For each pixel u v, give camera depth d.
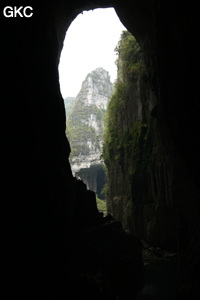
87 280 15.95
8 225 8.95
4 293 8.21
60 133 16.64
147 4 21.34
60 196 14.64
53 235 12.77
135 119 40.06
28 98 11.88
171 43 16.47
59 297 11.86
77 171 94.00
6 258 8.59
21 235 9.69
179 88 15.95
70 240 16.52
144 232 35.16
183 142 16.89
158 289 20.14
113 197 49.56
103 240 22.11
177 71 15.87
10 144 9.65
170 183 27.02
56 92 16.64
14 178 9.68
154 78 22.08
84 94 111.44
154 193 32.62
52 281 11.80
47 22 15.85
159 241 31.33
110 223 24.53
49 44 16.34
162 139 24.41
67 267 14.71
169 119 18.98
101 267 19.45
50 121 14.74
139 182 36.25
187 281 18.06
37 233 11.01
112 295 16.45
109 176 53.50
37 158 11.94
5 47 10.04
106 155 53.91
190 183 17.86
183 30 14.28
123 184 43.84
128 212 38.78
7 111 9.79
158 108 22.50
